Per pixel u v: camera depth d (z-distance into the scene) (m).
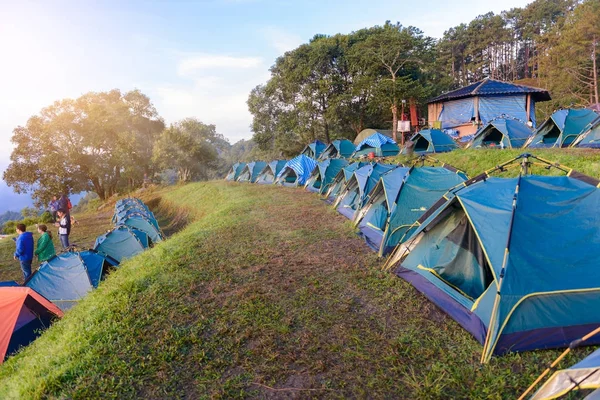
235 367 4.52
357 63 37.19
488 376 4.08
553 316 4.58
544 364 4.23
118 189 44.41
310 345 4.88
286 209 14.23
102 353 4.85
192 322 5.58
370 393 3.97
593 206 5.30
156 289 6.71
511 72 72.38
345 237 9.79
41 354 5.36
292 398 3.97
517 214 5.17
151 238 16.08
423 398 3.83
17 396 4.25
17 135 36.72
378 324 5.31
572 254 4.89
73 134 37.84
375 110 36.62
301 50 39.50
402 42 34.97
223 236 10.33
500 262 4.87
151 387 4.23
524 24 70.94
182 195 27.25
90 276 9.88
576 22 39.31
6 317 7.64
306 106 38.53
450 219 6.44
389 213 8.55
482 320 4.84
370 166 12.25
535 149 14.24
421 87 34.81
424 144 20.94
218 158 46.03
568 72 39.53
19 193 37.75
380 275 7.02
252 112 45.62
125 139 39.00
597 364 2.98
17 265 16.36
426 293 6.05
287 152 43.84
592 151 12.43
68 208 16.00
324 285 6.68
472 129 26.86
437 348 4.68
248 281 7.02
